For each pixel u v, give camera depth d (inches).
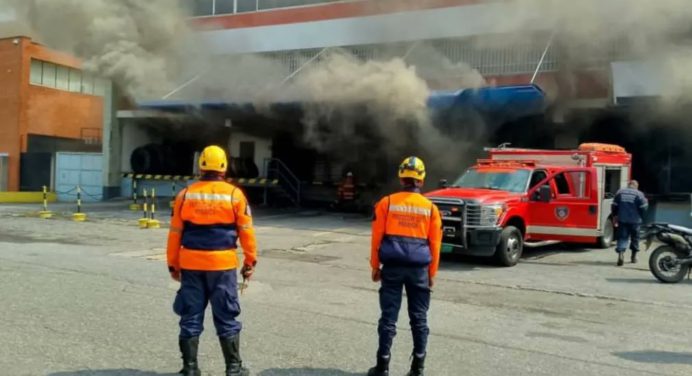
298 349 215.0
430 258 187.2
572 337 245.6
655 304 320.5
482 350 221.5
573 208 490.9
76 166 1128.2
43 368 186.2
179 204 177.0
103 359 196.5
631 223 451.5
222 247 175.5
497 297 330.3
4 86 1238.3
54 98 1293.1
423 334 185.6
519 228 463.2
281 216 813.9
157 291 309.4
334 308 285.6
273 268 411.5
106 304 275.7
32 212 820.0
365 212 882.8
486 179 486.0
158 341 218.2
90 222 696.4
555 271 424.8
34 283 321.7
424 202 188.5
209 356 202.8
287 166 1016.9
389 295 185.2
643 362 211.9
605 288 363.9
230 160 982.4
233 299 177.3
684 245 379.9
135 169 1074.7
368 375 187.0
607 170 531.8
